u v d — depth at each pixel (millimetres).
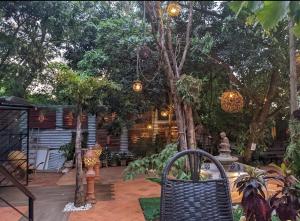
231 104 6949
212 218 2309
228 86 7812
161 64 5324
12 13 3025
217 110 8602
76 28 3691
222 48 5898
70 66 5543
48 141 9148
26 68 4355
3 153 7020
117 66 5977
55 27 3449
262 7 1429
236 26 5031
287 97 7938
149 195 5672
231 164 5434
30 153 8703
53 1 2879
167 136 9359
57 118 9203
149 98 7344
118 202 5227
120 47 5422
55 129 9180
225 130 9039
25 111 7488
